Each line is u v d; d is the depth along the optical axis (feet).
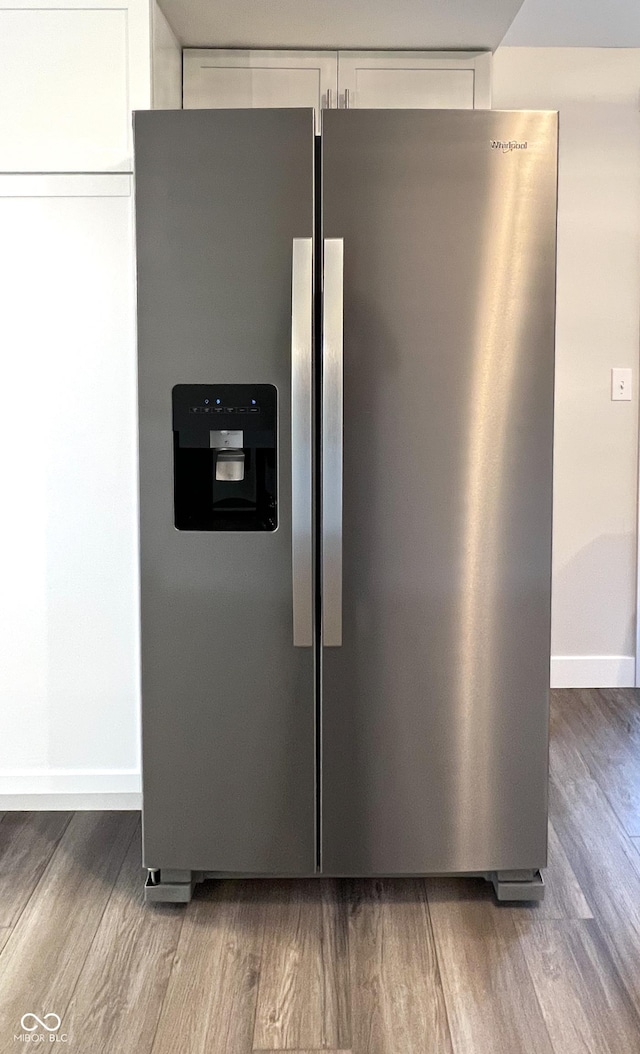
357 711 7.11
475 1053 5.72
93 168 7.55
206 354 6.90
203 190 6.77
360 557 6.98
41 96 7.54
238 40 8.97
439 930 7.04
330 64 9.21
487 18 8.38
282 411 6.91
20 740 8.11
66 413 7.77
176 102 8.88
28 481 7.84
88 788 8.13
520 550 7.02
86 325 7.68
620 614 12.35
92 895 7.54
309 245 6.66
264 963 6.62
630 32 11.07
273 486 7.12
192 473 7.16
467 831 7.26
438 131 6.66
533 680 7.14
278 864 7.29
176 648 7.11
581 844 8.36
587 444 12.07
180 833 7.28
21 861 8.11
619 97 11.58
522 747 7.20
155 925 7.10
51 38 7.50
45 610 7.96
